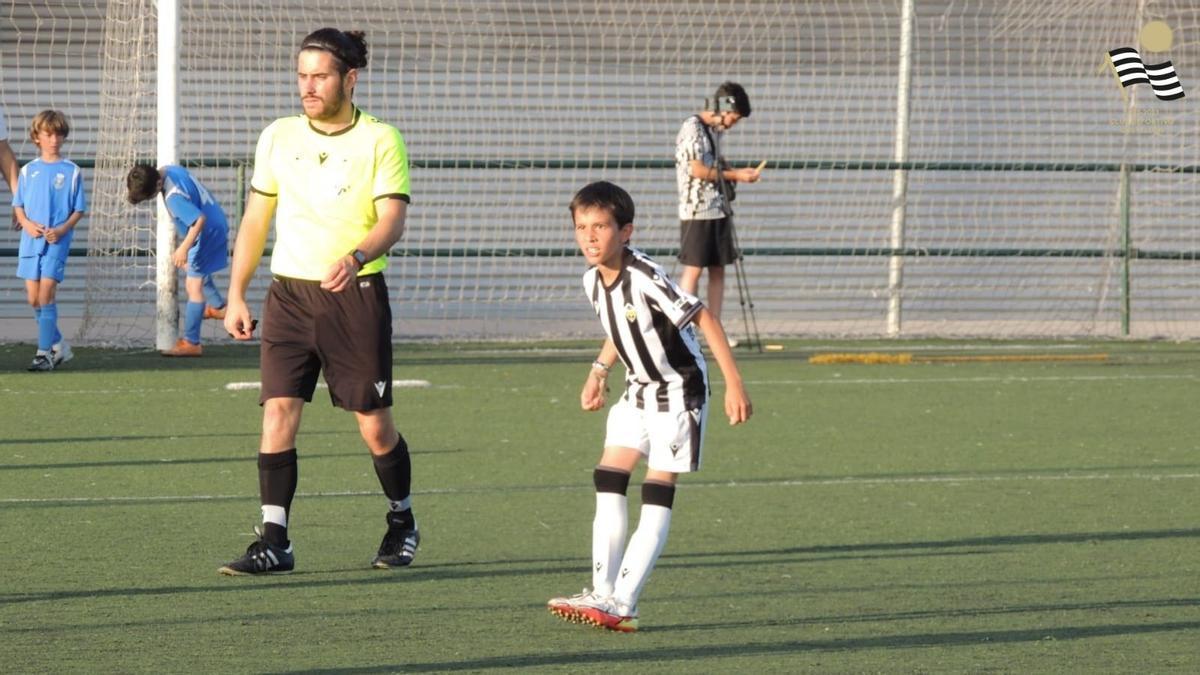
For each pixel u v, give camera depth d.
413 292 68.94
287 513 24.06
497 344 60.75
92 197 62.38
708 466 34.56
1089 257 68.81
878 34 70.81
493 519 28.47
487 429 39.31
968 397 46.22
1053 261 72.50
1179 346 62.31
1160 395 47.09
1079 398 46.25
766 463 34.94
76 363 51.91
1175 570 24.59
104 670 18.31
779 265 71.06
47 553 25.00
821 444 37.62
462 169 68.62
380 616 21.17
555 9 69.00
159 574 23.61
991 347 61.22
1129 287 66.44
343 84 23.41
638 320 20.33
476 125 68.75
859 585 23.39
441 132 68.56
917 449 37.00
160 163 53.78
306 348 23.73
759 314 70.56
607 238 20.12
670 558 25.34
